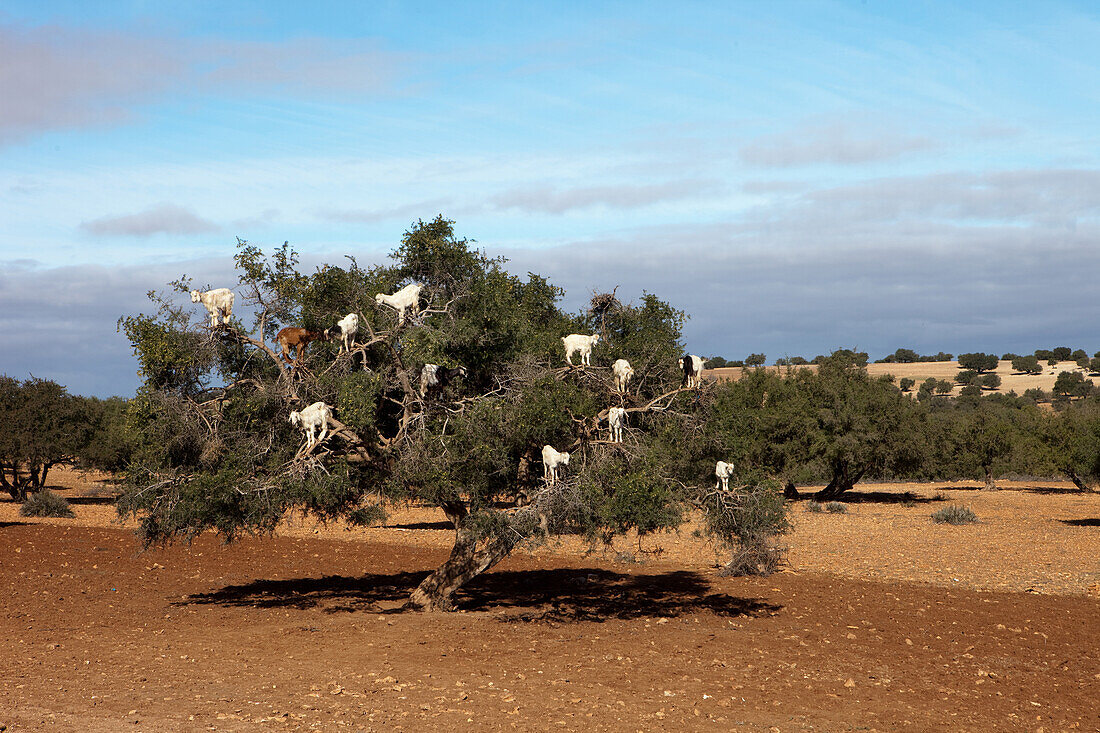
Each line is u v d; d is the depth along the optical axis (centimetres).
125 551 2783
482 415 1461
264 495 1491
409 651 1379
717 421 1653
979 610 1850
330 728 960
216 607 1820
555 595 2047
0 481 4853
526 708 1054
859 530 3644
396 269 1678
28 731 923
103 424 4797
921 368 18775
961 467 6512
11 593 1938
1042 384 15238
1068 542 3198
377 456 1598
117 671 1222
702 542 3136
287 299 1578
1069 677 1284
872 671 1300
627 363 1548
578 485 1427
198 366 1570
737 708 1079
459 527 1753
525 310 1691
